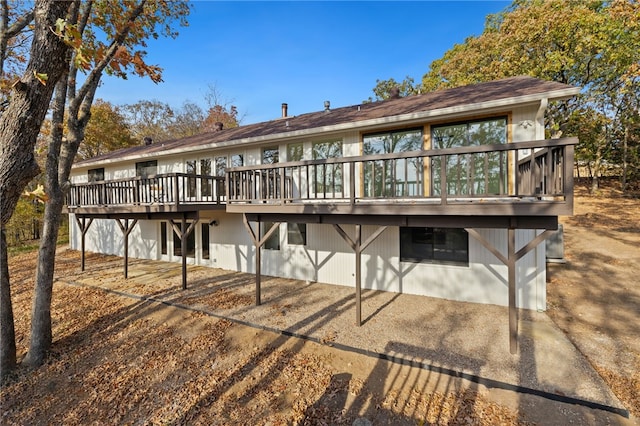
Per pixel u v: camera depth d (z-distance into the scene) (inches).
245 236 421.1
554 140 167.9
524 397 150.5
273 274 398.6
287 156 377.4
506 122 263.4
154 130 1208.8
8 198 138.8
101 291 344.2
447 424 139.1
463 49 824.3
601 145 765.3
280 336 223.9
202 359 205.0
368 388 166.2
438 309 264.1
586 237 498.0
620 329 217.6
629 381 159.0
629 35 497.7
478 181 277.9
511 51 608.4
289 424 146.6
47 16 136.4
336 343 204.2
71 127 248.2
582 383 154.6
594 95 608.4
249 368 192.1
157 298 307.3
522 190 245.6
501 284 271.0
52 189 231.0
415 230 307.6
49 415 168.9
